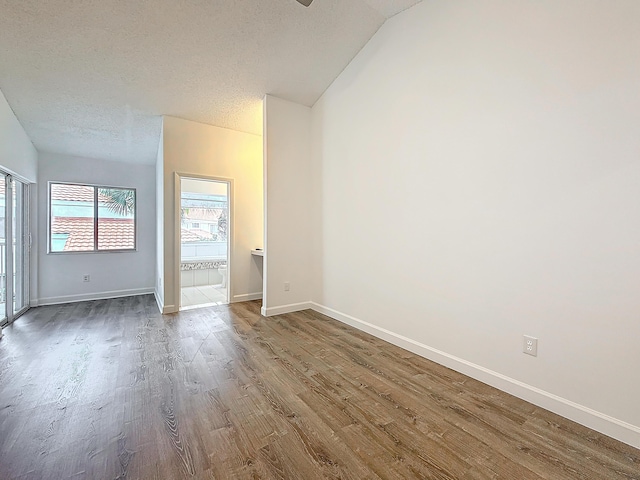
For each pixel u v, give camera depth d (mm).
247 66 3461
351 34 3283
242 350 2949
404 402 2068
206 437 1698
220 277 7195
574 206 1856
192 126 4340
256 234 5012
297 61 3520
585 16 1792
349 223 3719
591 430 1783
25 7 2445
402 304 3029
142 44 2936
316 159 4273
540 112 2000
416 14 2854
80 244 4973
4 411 1923
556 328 1944
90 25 2668
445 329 2627
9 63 2934
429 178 2754
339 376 2436
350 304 3715
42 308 4480
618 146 1686
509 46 2158
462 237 2486
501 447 1641
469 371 2436
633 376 1653
